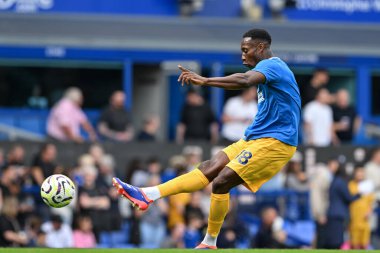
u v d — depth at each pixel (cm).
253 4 7094
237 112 6106
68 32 6688
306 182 5506
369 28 7231
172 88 7156
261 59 3080
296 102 3027
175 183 3056
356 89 7150
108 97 6888
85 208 5016
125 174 5378
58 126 5991
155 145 5675
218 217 3092
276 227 5016
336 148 5747
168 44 6788
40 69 6781
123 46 6725
